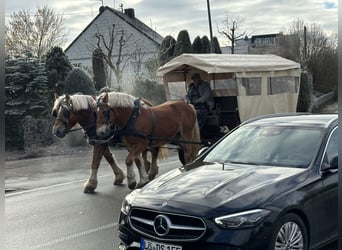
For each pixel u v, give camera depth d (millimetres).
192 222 4707
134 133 9797
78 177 12242
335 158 5703
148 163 11508
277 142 6180
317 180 5387
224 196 4883
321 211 5328
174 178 5633
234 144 6500
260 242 4621
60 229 7367
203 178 5426
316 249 5324
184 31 34719
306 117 6738
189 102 12453
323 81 42125
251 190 4953
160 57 31719
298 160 5742
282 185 5121
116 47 41906
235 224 4598
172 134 10625
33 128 17625
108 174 12391
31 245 6656
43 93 19969
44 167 14023
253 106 12977
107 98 9602
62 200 9422
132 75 30531
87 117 10188
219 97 13492
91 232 7141
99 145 10070
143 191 5430
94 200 9305
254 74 13047
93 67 26984
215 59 12742
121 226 5293
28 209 8773
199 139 11367
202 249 4613
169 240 4750
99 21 43344
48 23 37688
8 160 15875
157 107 10578
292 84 14750
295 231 5012
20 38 36188
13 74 18859
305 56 43875
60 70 21406
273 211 4766
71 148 17609
